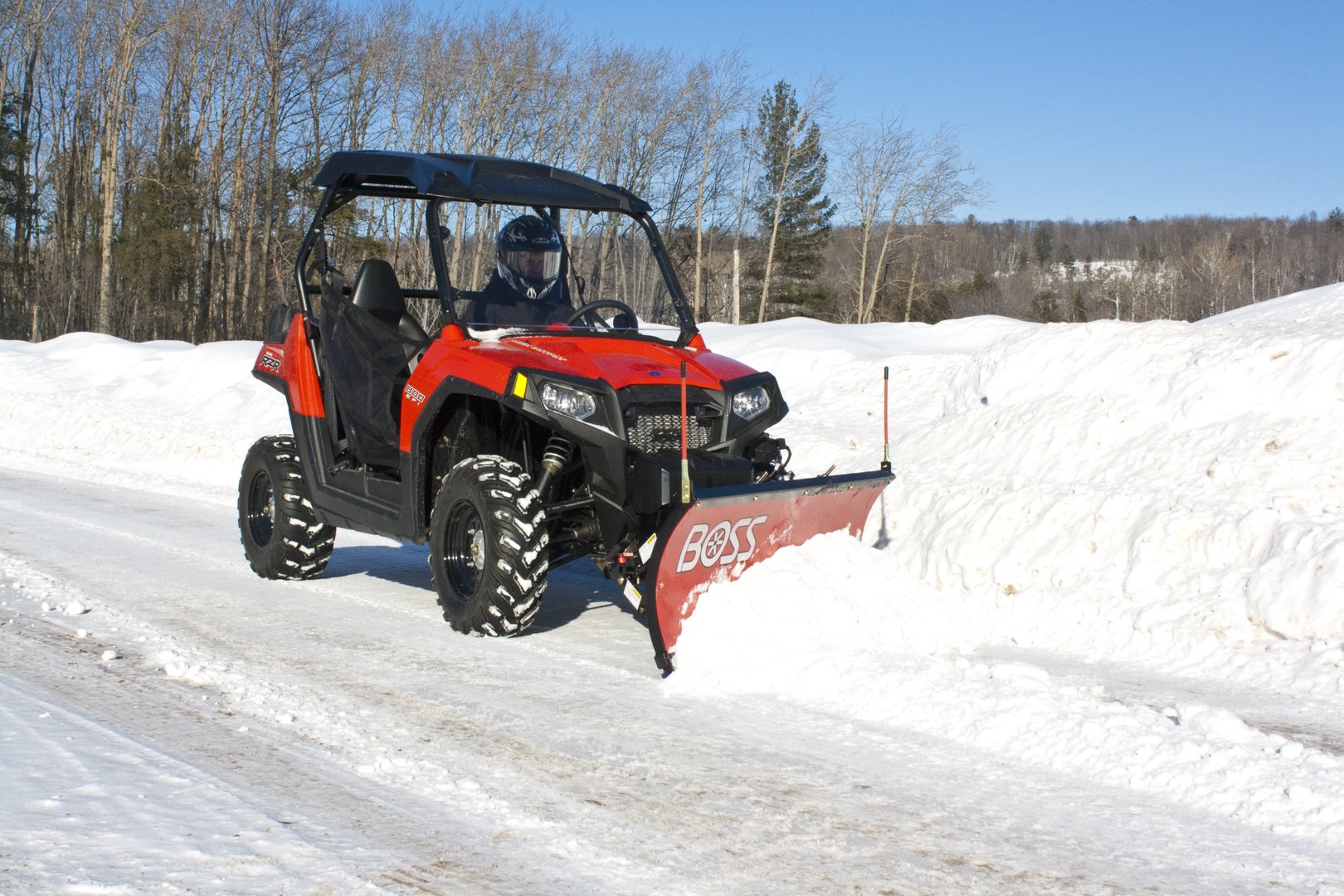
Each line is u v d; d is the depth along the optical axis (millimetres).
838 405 11016
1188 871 3148
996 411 8672
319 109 43375
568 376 5316
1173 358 8031
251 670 5023
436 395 5742
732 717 4453
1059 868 3158
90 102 52719
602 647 5582
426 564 8008
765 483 5168
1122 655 5746
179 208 45094
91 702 4496
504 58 40344
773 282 50688
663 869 3105
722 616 5047
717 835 3336
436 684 4867
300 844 3184
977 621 6414
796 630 5051
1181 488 6766
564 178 6277
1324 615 5371
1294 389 7195
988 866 3162
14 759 3760
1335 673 5055
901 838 3344
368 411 6418
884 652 5082
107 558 7914
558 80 41281
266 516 7500
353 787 3654
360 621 6109
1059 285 61125
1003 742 4133
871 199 46625
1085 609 6102
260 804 3475
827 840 3316
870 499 5734
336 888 2920
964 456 8406
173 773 3701
